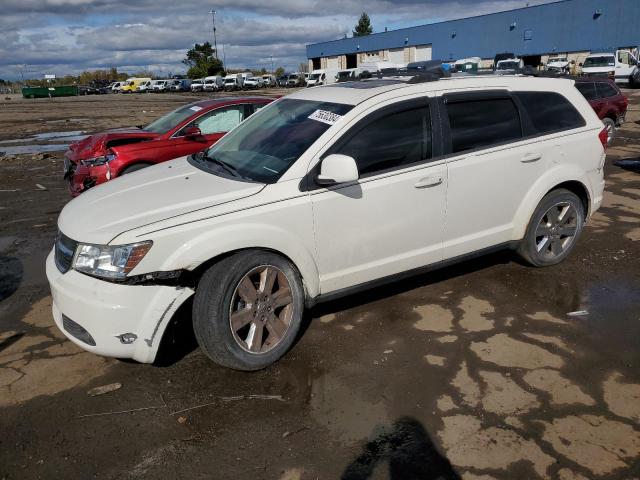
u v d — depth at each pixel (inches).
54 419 120.3
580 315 162.4
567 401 122.7
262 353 135.9
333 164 132.5
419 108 156.8
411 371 135.9
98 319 121.0
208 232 126.3
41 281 199.8
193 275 127.8
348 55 2795.3
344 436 113.1
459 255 170.6
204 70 3307.1
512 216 179.2
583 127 191.0
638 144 482.9
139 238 120.8
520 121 176.9
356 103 149.9
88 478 103.2
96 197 147.0
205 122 302.4
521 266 200.5
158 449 110.5
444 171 158.1
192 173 156.4
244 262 129.9
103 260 121.4
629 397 123.7
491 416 118.2
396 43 2484.0
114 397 127.9
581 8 1815.9
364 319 163.5
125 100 1817.2
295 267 140.6
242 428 116.2
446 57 2295.8
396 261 156.6
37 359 145.6
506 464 104.3
